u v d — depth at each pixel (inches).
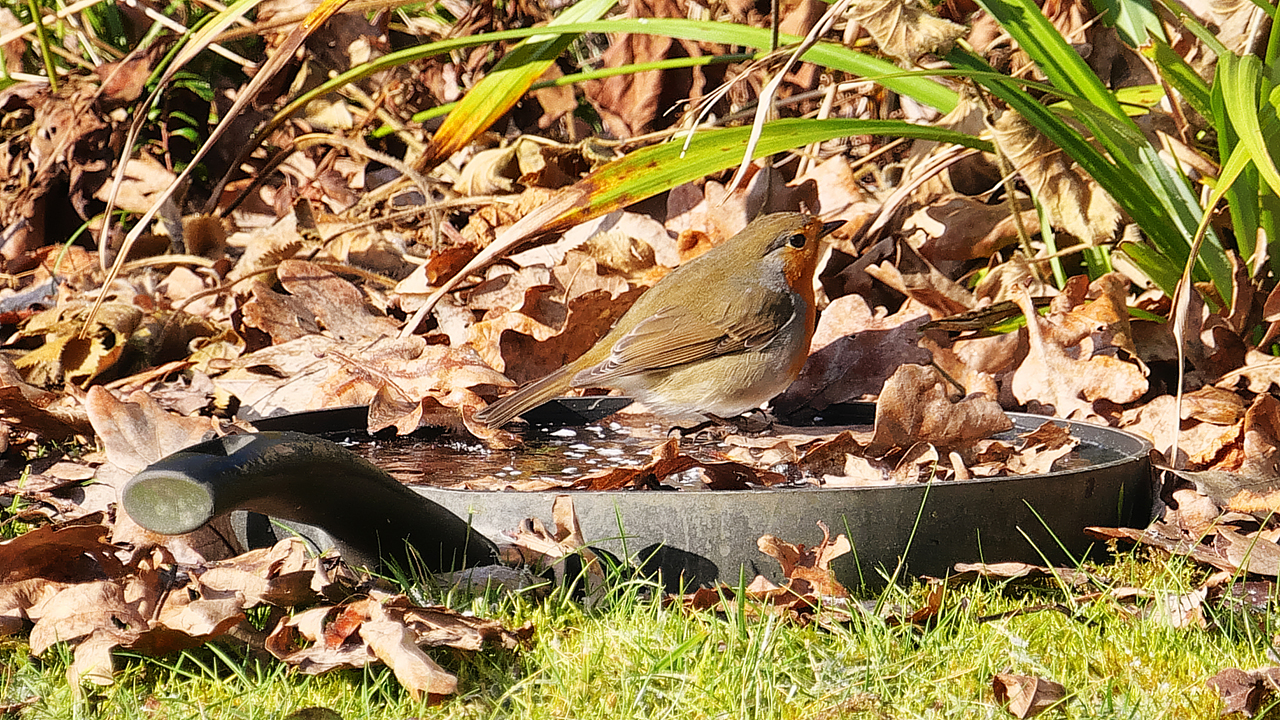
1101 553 286.2
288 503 243.6
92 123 563.5
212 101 596.1
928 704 213.2
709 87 514.3
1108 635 239.3
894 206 437.4
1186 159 374.6
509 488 300.0
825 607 249.6
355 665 223.1
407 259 495.8
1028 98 348.8
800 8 483.2
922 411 318.3
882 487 265.1
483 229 482.9
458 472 326.0
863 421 398.6
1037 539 275.7
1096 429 335.6
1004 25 353.1
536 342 422.6
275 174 603.5
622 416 417.1
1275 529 285.1
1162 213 361.7
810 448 322.3
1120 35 376.8
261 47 609.3
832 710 210.2
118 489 317.4
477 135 420.8
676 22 374.3
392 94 596.1
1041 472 303.7
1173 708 210.4
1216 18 392.5
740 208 454.0
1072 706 209.0
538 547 265.4
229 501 223.5
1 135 622.8
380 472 255.6
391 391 393.1
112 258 553.9
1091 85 353.1
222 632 230.8
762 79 521.0
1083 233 365.4
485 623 234.8
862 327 405.1
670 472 299.6
